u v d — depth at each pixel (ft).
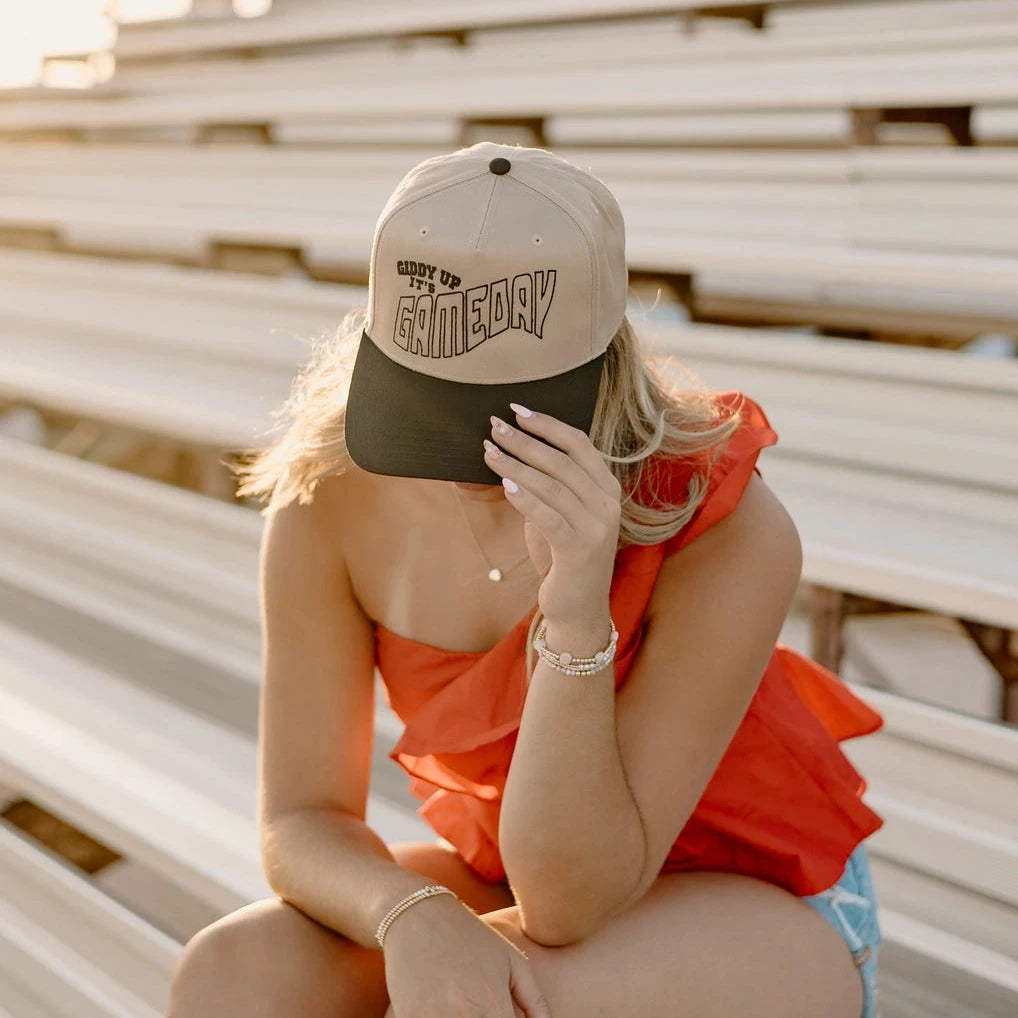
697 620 3.86
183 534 8.80
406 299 3.50
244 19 16.14
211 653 8.39
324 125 14.92
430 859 4.62
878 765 5.88
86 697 7.55
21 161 16.79
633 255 8.70
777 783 4.09
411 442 3.56
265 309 10.83
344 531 4.40
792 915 3.93
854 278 7.56
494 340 3.44
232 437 8.79
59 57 19.42
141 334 11.65
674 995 3.61
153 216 12.75
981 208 8.58
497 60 12.99
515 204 3.43
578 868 3.60
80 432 12.95
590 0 12.05
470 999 3.44
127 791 6.24
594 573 3.49
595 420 3.75
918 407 7.18
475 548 4.17
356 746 4.47
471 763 4.15
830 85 10.03
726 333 7.97
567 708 3.59
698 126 12.04
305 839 4.11
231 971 3.77
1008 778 5.49
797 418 7.67
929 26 10.41
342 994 3.79
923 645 9.07
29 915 5.98
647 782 3.75
